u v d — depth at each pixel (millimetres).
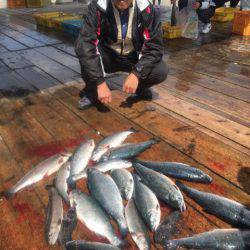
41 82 4164
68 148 2721
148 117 3186
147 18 2930
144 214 1949
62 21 7020
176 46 5906
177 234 1869
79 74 4422
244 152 2582
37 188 2268
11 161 2568
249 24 6531
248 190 2186
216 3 7824
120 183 2186
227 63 4891
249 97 3639
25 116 3268
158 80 3398
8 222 2000
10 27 7793
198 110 3320
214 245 1753
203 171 2387
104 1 2938
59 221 1944
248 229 1873
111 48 3357
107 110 3342
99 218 1952
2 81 4227
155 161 2516
